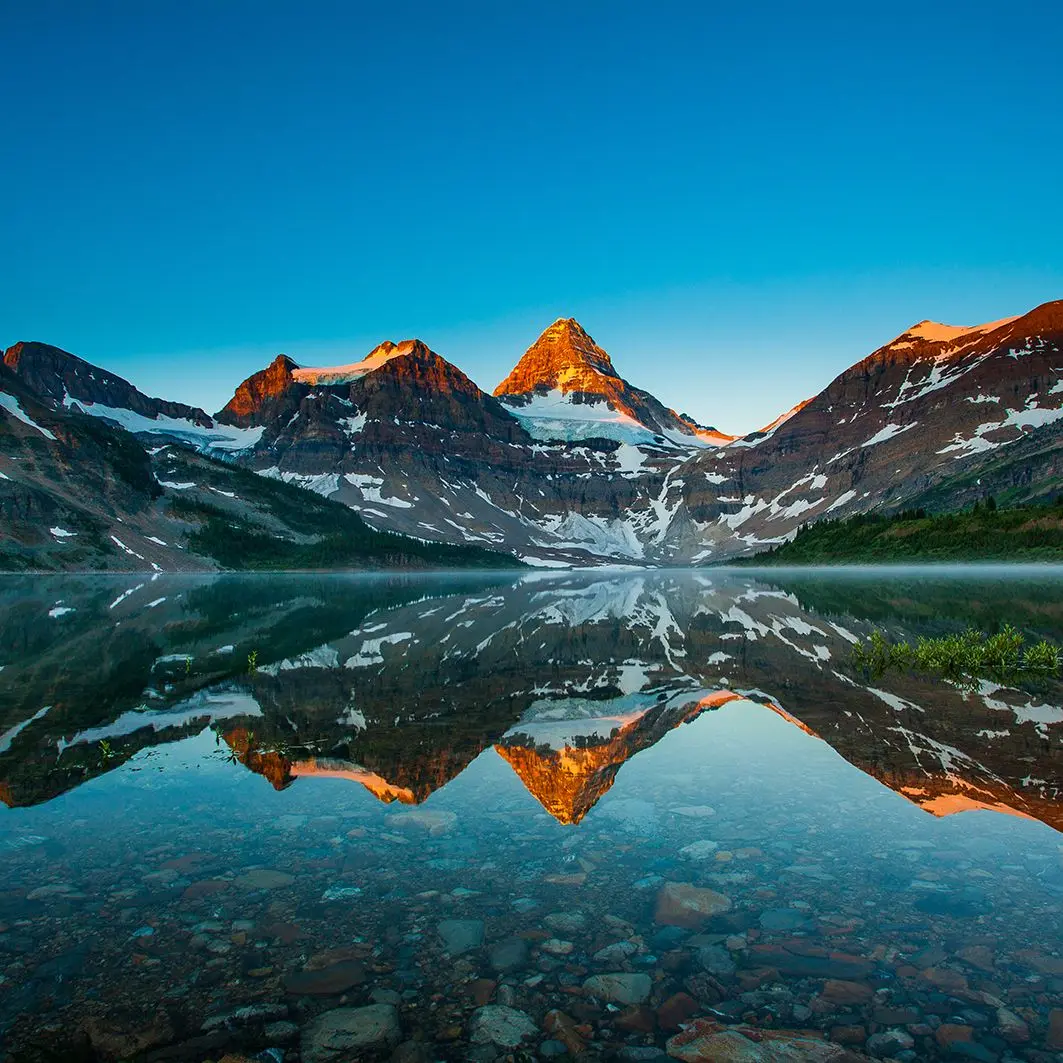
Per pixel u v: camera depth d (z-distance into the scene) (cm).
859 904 830
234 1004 667
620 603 7144
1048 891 852
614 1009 655
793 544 19288
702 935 775
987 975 689
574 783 1302
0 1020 642
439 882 911
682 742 1578
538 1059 589
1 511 18162
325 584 13625
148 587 11231
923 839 1009
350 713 1952
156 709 2012
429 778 1351
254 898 871
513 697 2177
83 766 1434
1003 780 1266
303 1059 591
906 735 1602
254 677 2584
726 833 1047
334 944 767
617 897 865
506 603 7394
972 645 2814
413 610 6334
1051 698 2019
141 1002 670
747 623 4462
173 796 1248
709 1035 613
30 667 2800
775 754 1462
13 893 879
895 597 6269
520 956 742
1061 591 6538
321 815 1152
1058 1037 601
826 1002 655
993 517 13588
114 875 933
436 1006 666
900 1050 589
